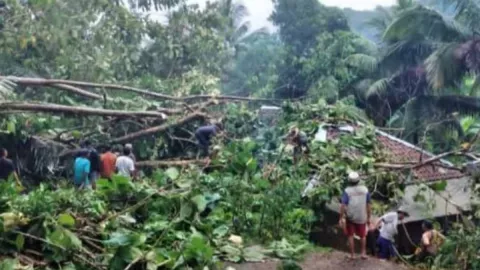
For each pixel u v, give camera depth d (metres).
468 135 20.50
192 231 7.56
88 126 13.24
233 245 7.64
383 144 12.73
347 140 11.25
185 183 8.88
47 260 6.64
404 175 10.61
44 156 12.76
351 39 23.75
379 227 9.50
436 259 8.40
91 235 7.19
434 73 19.03
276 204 8.35
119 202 8.32
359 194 7.68
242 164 9.80
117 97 14.23
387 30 20.95
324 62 23.28
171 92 16.66
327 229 9.28
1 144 12.52
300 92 24.30
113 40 17.16
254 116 14.00
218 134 13.09
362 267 7.41
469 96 20.41
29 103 11.34
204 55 20.59
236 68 27.92
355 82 23.14
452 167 10.73
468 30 20.12
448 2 20.64
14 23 14.81
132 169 11.34
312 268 7.34
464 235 8.50
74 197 7.68
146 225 7.62
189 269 6.64
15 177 10.38
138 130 14.02
